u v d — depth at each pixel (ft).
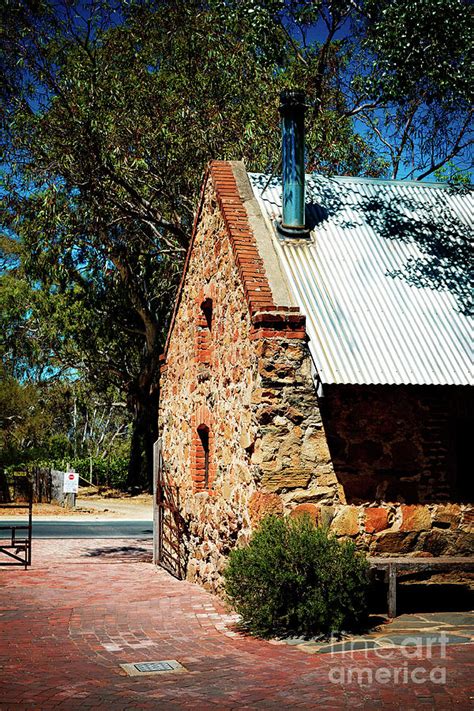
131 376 128.47
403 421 32.76
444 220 42.52
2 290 127.03
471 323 34.63
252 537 30.35
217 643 26.58
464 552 32.68
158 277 106.73
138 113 62.90
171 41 63.72
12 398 135.44
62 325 119.75
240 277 34.22
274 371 30.86
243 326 33.58
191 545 42.22
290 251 36.70
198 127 63.10
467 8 39.78
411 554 32.09
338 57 64.44
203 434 42.45
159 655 24.91
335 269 36.27
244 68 62.34
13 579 42.29
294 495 30.63
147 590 38.32
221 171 40.75
